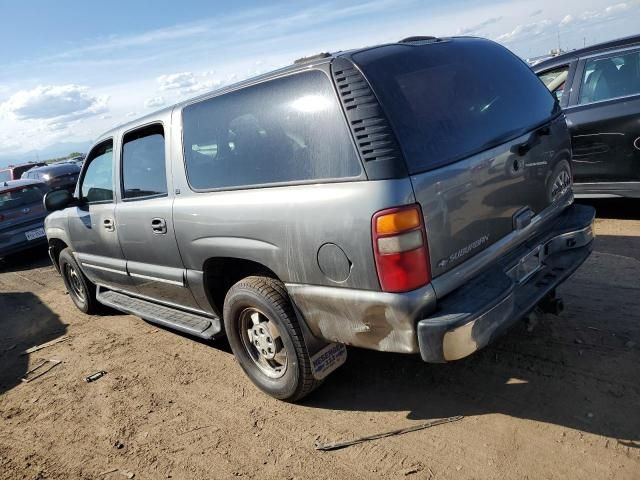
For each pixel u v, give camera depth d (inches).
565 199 127.4
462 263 97.3
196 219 126.3
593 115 204.8
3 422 141.3
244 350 129.8
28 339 206.7
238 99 117.3
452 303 92.8
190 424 123.8
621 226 205.3
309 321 109.0
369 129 90.8
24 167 711.7
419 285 89.4
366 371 132.3
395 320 91.6
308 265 102.3
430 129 94.6
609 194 207.3
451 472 92.7
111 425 129.6
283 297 112.7
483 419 105.5
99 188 175.2
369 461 99.7
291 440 111.0
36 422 138.0
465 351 88.5
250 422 120.4
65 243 208.5
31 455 122.9
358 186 91.6
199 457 110.7
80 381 157.9
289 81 105.7
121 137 157.2
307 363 113.6
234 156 117.3
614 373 111.7
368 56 98.2
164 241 140.2
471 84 108.1
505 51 126.6
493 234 103.3
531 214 112.9
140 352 172.6
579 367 116.0
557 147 121.7
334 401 122.3
